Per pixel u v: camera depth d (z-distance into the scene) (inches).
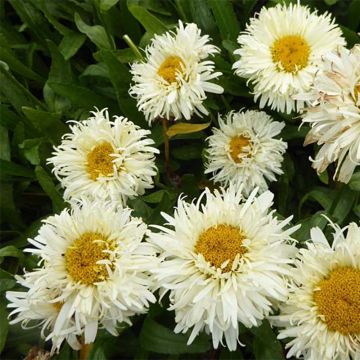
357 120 19.9
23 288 23.9
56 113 25.9
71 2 28.8
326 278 19.4
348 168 20.8
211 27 26.9
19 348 23.6
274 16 24.0
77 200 21.5
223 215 19.7
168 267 19.2
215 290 19.0
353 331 18.9
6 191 25.9
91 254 19.5
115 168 22.0
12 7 30.2
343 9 28.0
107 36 26.9
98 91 27.4
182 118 25.4
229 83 25.5
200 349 21.5
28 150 25.5
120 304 19.0
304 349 19.8
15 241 25.8
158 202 23.8
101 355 21.4
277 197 25.3
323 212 22.5
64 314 19.5
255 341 21.5
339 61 20.1
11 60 27.1
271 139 23.7
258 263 18.9
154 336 21.8
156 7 27.8
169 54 23.7
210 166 24.4
